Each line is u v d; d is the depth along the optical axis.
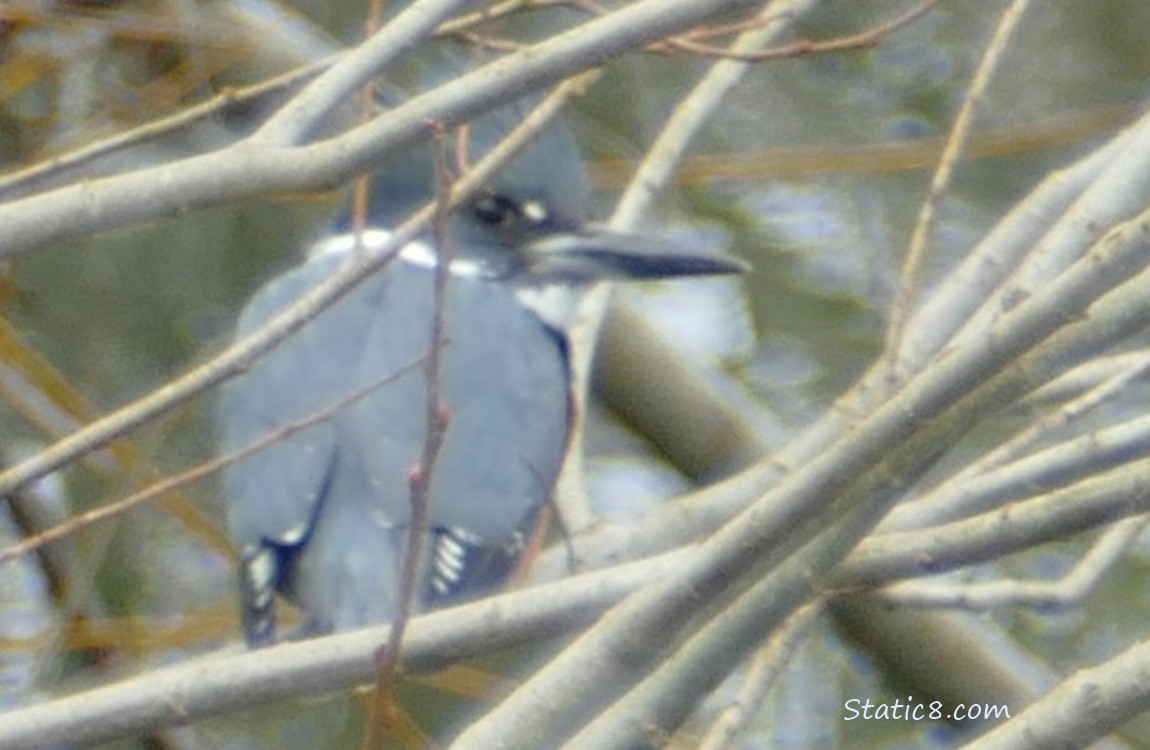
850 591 4.67
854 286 8.83
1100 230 5.40
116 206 4.68
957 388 4.28
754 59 5.69
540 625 4.71
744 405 8.80
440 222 4.41
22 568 8.49
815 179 8.87
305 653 4.61
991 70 5.52
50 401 8.12
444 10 4.92
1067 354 4.32
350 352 6.75
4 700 7.96
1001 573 8.45
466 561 6.38
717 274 7.54
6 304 8.31
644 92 8.76
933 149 8.31
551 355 7.10
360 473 6.45
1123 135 6.07
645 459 9.28
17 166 8.20
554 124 7.49
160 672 4.68
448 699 8.11
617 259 7.56
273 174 4.70
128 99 8.23
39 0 7.99
